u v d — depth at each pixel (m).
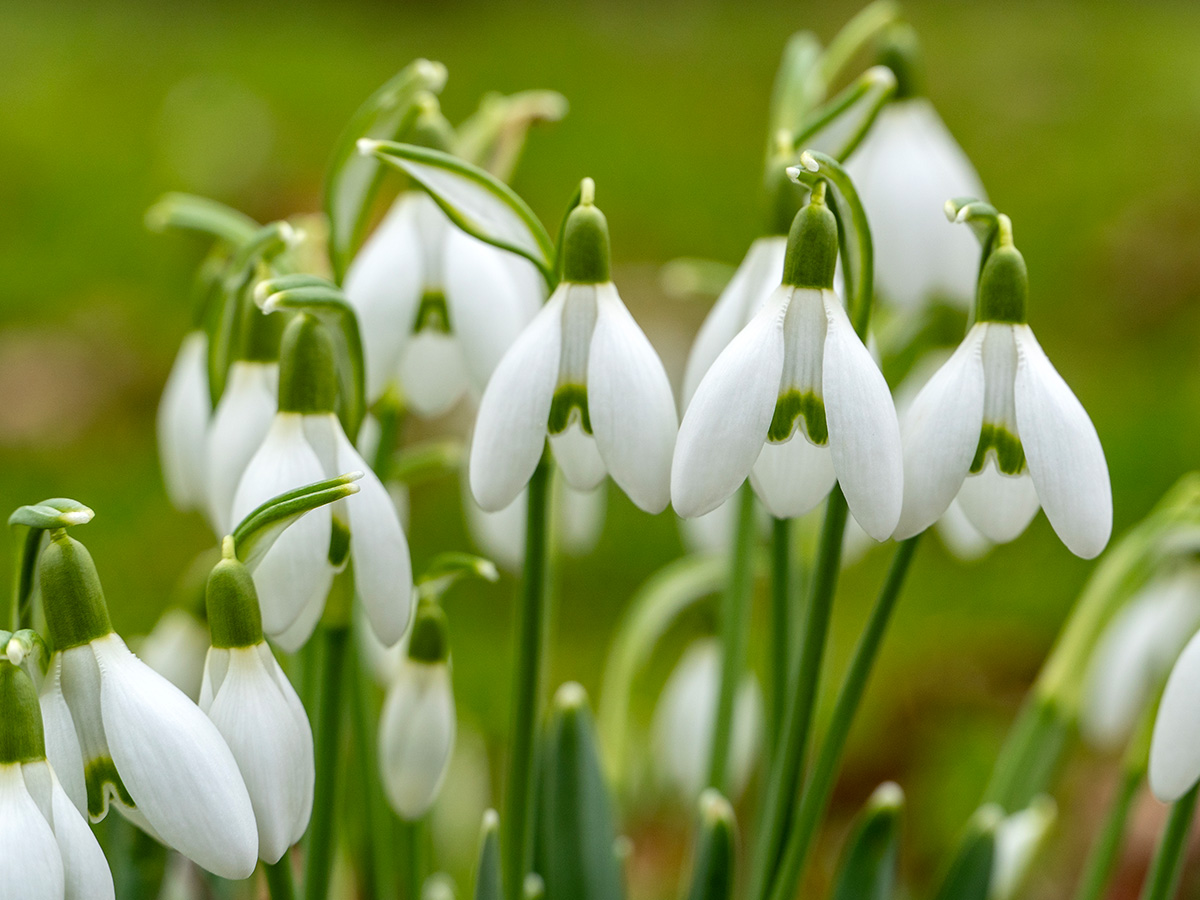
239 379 0.53
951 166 0.57
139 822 0.49
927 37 2.96
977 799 0.90
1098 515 0.49
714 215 2.01
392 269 0.53
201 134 2.19
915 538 0.50
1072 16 3.15
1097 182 2.07
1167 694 0.50
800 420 0.49
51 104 2.46
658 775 0.65
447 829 0.69
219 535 0.53
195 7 3.31
